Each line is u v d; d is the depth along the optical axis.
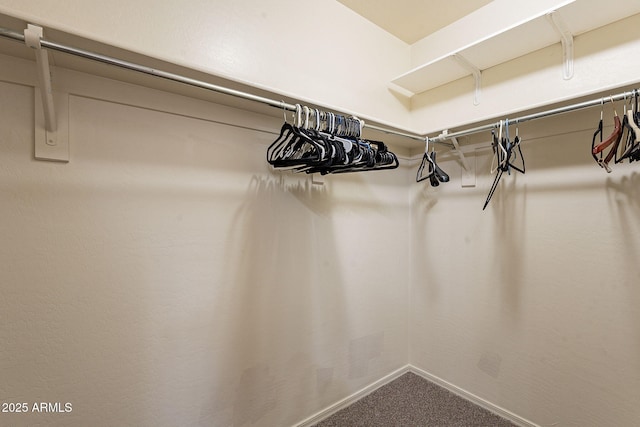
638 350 1.38
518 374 1.77
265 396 1.61
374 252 2.13
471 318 1.99
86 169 1.13
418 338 2.31
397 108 2.12
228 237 1.47
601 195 1.48
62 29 0.83
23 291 1.03
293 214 1.71
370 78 1.97
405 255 2.34
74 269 1.11
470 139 1.98
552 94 1.50
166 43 1.20
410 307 2.35
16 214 1.01
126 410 1.22
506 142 1.51
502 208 1.83
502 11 1.76
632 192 1.39
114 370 1.19
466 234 2.01
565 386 1.59
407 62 2.23
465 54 1.61
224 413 1.47
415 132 1.83
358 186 2.04
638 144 1.14
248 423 1.55
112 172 1.18
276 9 1.54
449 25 2.02
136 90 1.22
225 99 1.38
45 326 1.06
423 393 2.08
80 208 1.12
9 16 0.77
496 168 1.72
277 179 1.65
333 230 1.90
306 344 1.78
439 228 2.17
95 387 1.16
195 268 1.38
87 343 1.14
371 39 1.99
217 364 1.45
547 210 1.66
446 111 1.97
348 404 1.97
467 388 2.02
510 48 1.55
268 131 1.60
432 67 1.75
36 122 1.03
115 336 1.19
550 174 1.64
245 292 1.53
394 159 1.47
